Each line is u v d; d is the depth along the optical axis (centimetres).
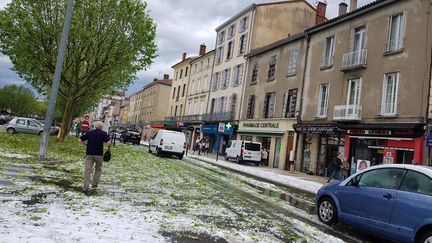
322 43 2544
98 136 874
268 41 3816
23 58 2188
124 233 516
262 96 3291
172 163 2039
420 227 598
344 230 773
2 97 8625
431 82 1711
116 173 1237
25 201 651
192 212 742
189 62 5575
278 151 2914
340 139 2256
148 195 875
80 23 2072
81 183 943
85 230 507
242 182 1501
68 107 2398
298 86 2750
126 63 2286
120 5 2188
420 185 634
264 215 817
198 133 4738
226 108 4056
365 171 755
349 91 2241
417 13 1845
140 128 7875
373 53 2081
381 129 1891
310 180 1967
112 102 12519
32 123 3281
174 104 6066
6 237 434
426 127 1688
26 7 2073
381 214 672
